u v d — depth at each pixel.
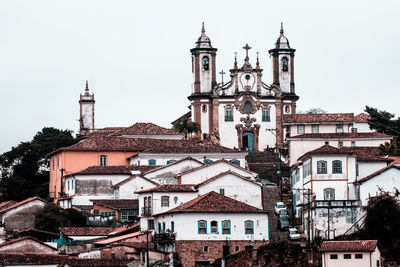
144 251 124.06
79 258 119.75
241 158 172.75
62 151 174.25
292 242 127.06
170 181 157.25
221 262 123.31
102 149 175.12
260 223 129.25
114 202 150.62
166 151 171.12
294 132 195.62
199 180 153.25
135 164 172.75
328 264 115.81
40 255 121.44
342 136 181.75
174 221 128.38
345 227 133.75
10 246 126.00
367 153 157.25
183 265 126.44
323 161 141.25
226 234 128.12
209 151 171.88
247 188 142.75
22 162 192.88
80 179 160.62
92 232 138.00
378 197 125.56
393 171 137.25
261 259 121.56
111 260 114.44
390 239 121.94
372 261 115.25
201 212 127.81
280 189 160.62
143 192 139.25
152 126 195.75
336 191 140.88
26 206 150.12
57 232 145.25
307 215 135.75
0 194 184.12
